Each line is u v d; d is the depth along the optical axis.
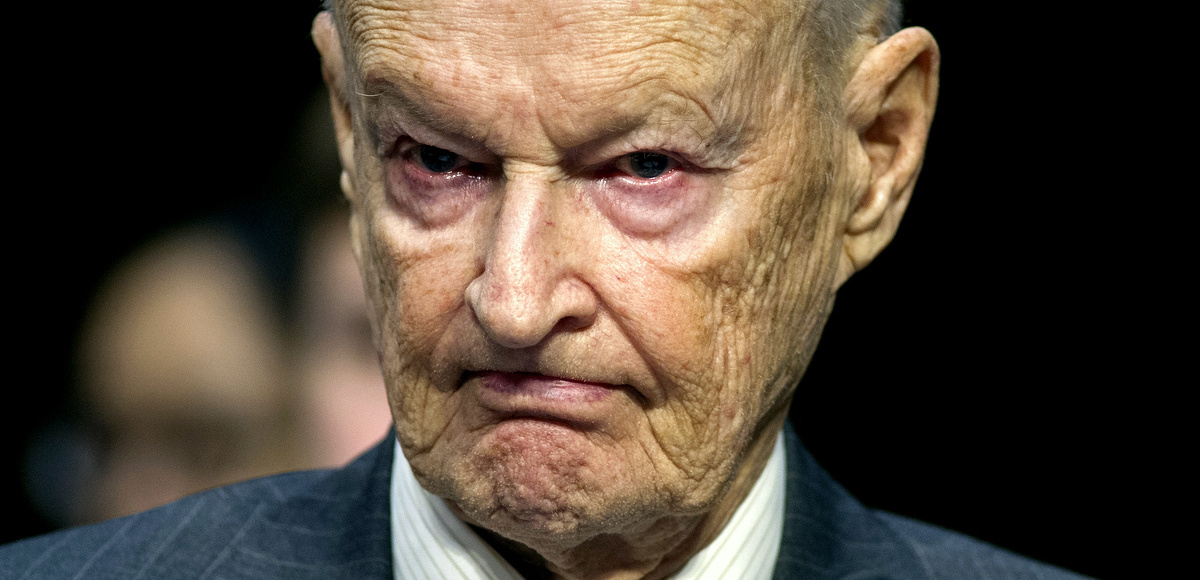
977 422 7.79
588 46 3.05
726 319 3.37
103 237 7.15
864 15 3.68
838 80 3.57
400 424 3.44
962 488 7.84
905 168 3.84
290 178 6.37
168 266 6.39
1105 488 7.60
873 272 7.83
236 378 6.17
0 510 6.94
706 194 3.29
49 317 7.19
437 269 3.27
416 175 3.30
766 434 3.82
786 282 3.52
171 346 6.20
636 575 3.70
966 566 4.42
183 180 7.05
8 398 7.14
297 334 6.25
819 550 4.05
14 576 3.96
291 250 6.33
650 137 3.14
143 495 6.17
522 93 3.07
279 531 4.03
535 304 3.06
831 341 7.93
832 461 7.97
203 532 4.04
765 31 3.25
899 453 7.91
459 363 3.28
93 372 6.26
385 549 3.87
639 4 3.07
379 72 3.19
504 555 3.72
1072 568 7.65
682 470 3.38
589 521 3.32
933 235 7.71
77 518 6.34
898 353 7.86
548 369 3.20
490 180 3.26
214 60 7.16
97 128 7.09
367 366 6.20
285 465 6.16
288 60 7.27
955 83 7.46
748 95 3.25
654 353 3.23
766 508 3.93
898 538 4.26
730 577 3.83
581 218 3.21
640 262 3.22
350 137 3.79
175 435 6.18
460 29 3.08
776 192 3.37
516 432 3.27
